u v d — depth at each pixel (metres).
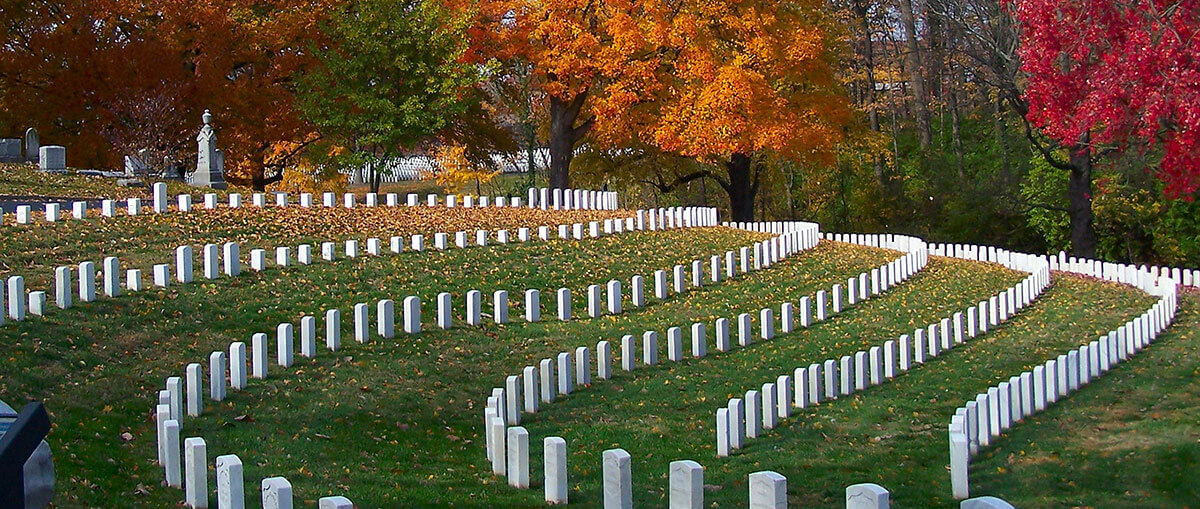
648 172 49.06
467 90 39.66
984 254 32.16
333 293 19.50
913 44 55.50
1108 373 18.41
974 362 19.42
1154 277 28.70
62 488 9.24
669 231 29.64
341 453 12.09
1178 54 19.61
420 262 22.22
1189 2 19.88
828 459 12.94
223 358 13.35
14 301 14.94
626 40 35.91
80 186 30.09
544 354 17.95
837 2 55.06
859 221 53.06
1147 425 14.61
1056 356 20.16
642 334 19.59
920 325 22.12
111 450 10.98
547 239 25.88
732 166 46.88
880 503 6.91
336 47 40.56
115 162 38.78
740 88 35.66
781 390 14.66
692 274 23.98
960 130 60.25
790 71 38.53
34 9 38.47
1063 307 25.44
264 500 7.50
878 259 29.25
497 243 24.86
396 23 38.06
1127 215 42.88
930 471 12.56
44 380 13.27
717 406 15.59
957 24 48.22
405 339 17.52
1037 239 48.28
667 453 13.02
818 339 20.34
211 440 11.91
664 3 37.41
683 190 57.44
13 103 39.19
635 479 11.63
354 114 39.44
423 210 29.27
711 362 18.23
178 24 38.09
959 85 53.69
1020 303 25.20
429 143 53.00
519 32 38.34
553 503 9.87
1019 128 47.41
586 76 37.66
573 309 21.06
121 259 19.75
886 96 57.44
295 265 20.67
